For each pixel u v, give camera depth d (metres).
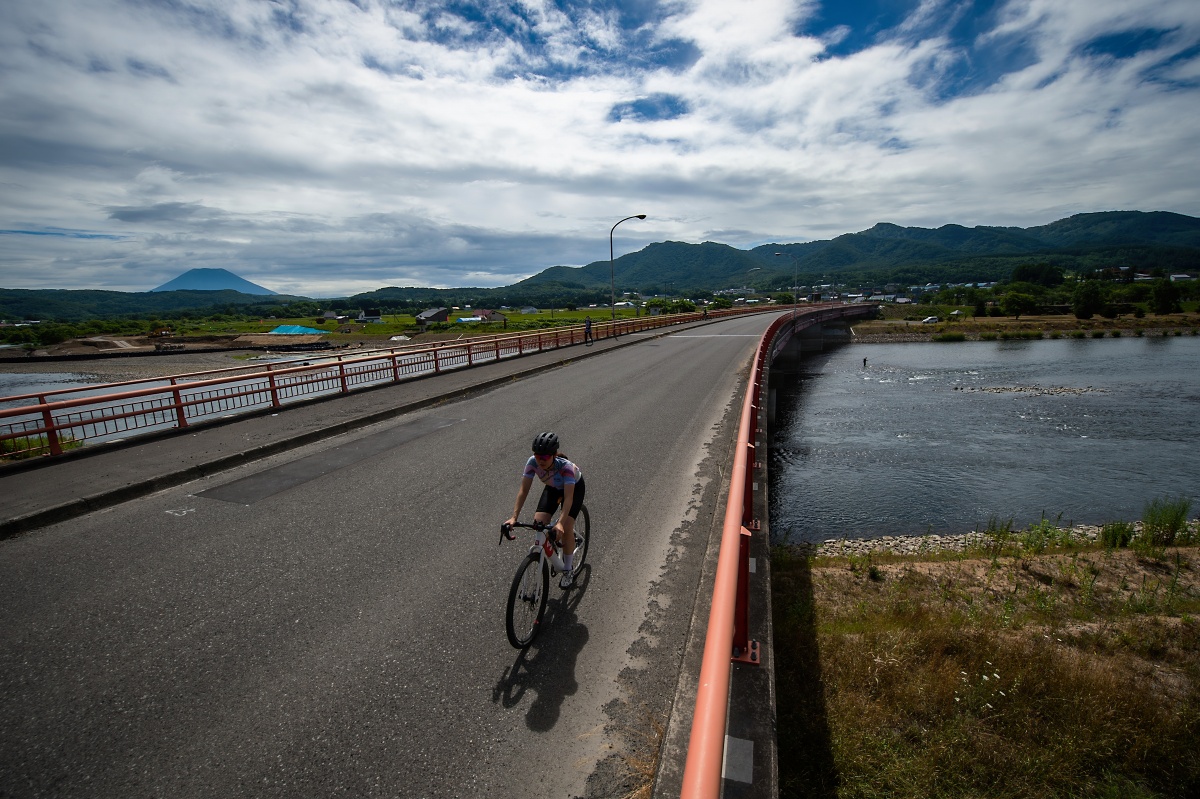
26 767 2.91
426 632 4.15
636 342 32.06
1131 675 4.85
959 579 7.82
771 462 19.05
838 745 3.64
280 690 3.52
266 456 8.97
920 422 24.48
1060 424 23.48
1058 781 3.53
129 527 6.11
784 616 6.04
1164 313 82.75
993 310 92.94
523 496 4.36
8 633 4.12
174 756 3.00
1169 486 15.77
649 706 3.42
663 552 5.54
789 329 35.34
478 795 2.79
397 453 9.05
